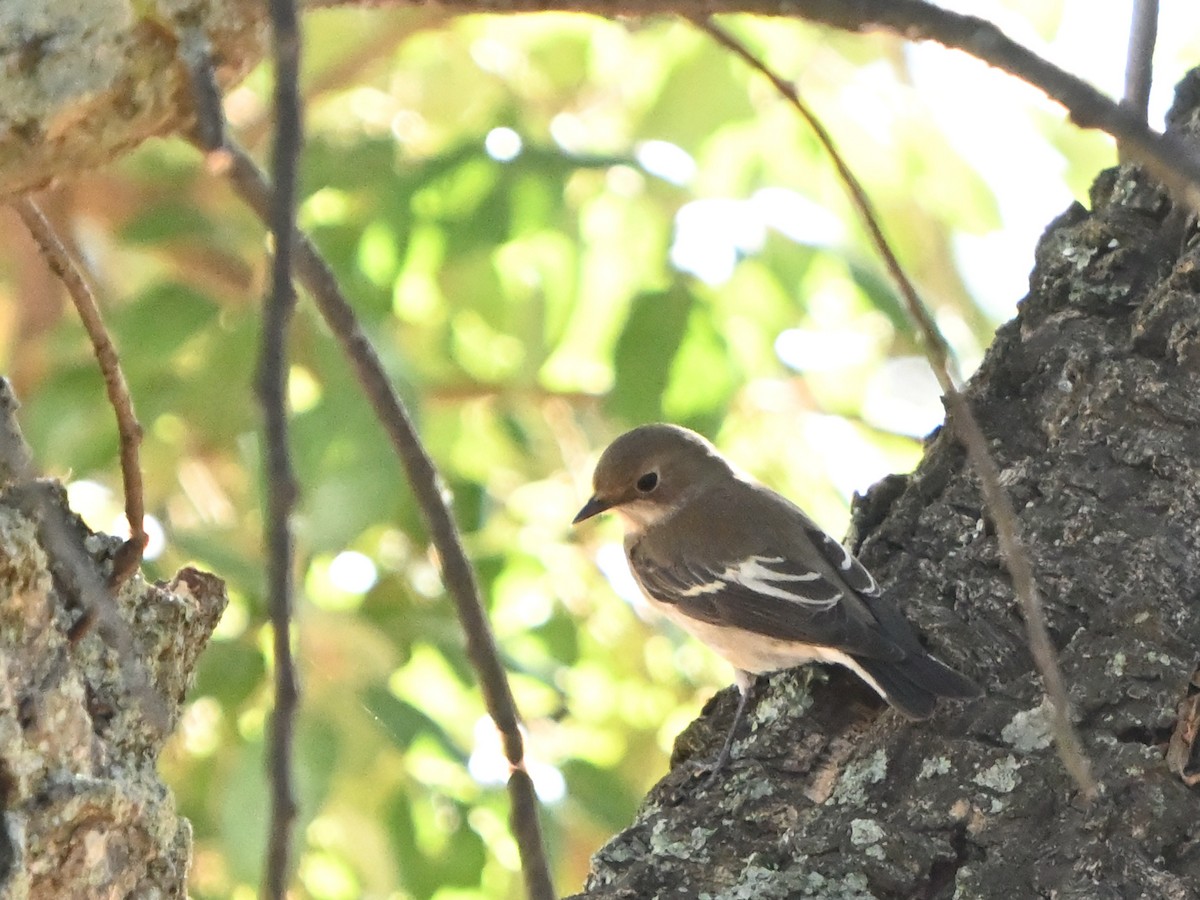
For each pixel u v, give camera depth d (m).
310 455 10.44
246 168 3.38
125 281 13.28
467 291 13.05
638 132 13.35
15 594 4.60
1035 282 7.86
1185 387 6.99
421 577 12.21
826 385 14.76
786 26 12.92
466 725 12.39
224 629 10.85
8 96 3.42
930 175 13.09
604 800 12.16
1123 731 5.94
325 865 11.82
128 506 4.95
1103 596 6.49
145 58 3.49
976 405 7.65
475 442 13.73
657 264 12.41
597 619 14.23
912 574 7.35
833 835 5.89
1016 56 3.54
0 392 4.81
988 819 5.77
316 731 10.61
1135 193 7.75
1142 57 6.30
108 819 4.77
